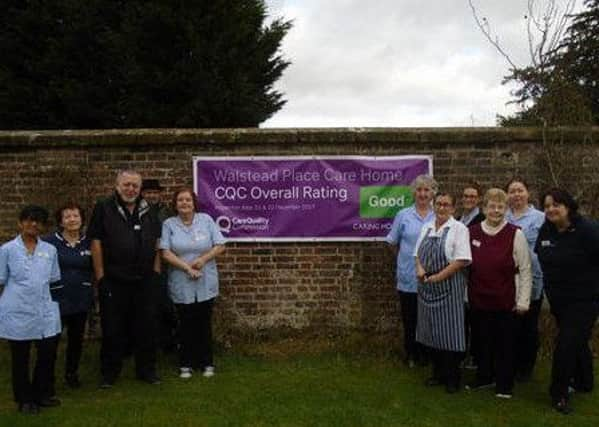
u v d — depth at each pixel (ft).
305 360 23.52
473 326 21.58
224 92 46.60
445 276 19.77
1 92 50.93
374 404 19.17
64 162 26.35
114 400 19.63
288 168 26.12
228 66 48.24
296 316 26.32
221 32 48.55
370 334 25.64
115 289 20.70
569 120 25.85
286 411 18.62
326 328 26.25
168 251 21.45
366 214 26.18
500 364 19.85
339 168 26.09
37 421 17.92
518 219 21.48
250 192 26.18
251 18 53.52
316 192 26.17
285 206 26.23
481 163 26.09
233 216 26.25
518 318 20.20
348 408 18.85
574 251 18.39
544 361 23.15
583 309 18.57
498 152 26.09
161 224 21.65
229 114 47.34
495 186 26.08
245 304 26.35
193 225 21.77
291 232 26.25
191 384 21.03
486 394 20.06
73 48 50.78
